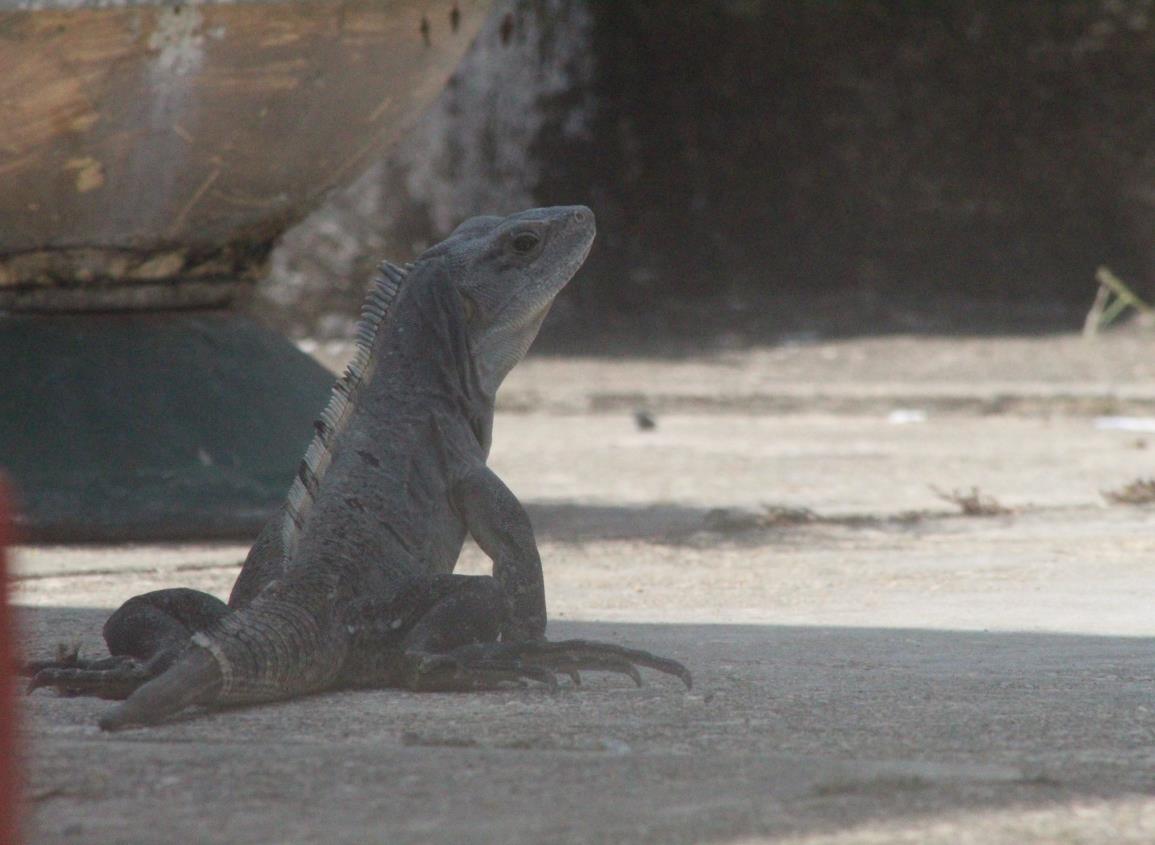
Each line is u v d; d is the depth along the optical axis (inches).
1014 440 2758.4
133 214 1652.3
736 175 4694.9
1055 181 4431.6
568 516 1886.1
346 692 890.1
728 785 681.0
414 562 912.9
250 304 1900.8
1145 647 1057.5
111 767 709.9
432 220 4382.4
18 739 482.9
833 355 3892.7
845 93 4586.6
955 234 4539.9
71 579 1427.2
